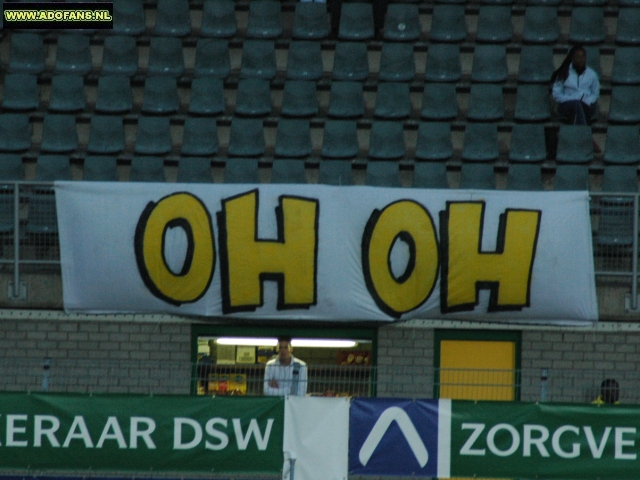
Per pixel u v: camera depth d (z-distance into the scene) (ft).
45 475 148.46
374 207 165.48
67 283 165.89
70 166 188.44
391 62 203.00
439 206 165.37
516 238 164.35
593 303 163.43
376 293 164.66
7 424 148.25
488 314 164.76
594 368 170.60
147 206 166.20
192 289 165.78
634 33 210.18
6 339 171.42
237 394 156.35
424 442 148.87
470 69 207.51
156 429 148.66
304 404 149.28
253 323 171.32
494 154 188.44
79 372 167.53
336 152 189.06
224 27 210.79
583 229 164.14
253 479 152.15
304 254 165.27
